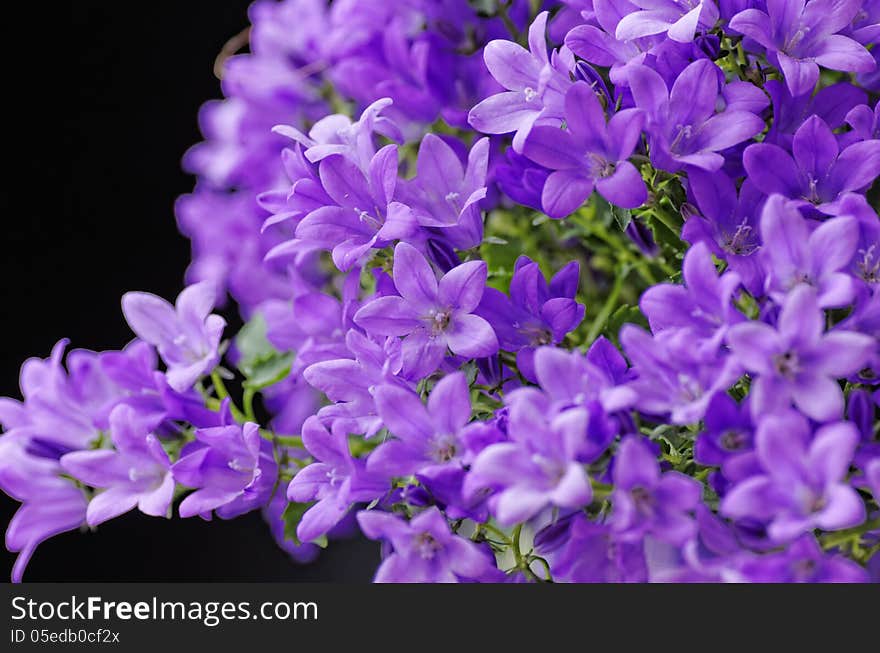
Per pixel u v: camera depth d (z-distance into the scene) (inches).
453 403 20.5
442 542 20.4
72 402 22.8
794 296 19.7
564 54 21.3
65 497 22.5
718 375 19.9
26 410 22.7
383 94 23.4
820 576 19.8
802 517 19.6
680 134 21.0
